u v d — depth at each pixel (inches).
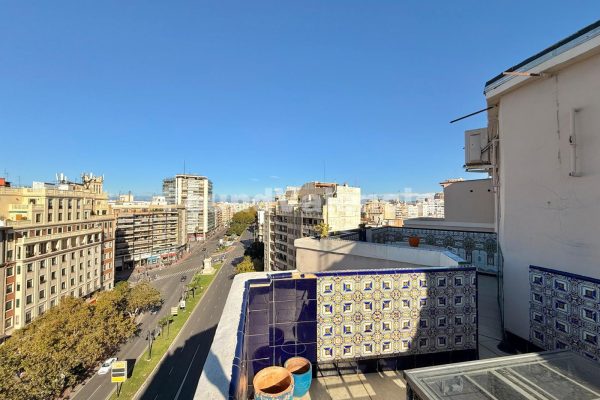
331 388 149.2
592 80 155.2
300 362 146.8
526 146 197.8
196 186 4239.7
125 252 2495.1
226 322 122.0
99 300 1199.6
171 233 2947.8
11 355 664.4
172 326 1342.3
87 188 1753.2
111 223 1760.6
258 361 148.6
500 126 224.7
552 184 178.7
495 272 317.1
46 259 1215.6
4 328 1026.1
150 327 1343.5
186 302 1685.5
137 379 915.4
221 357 94.7
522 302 197.6
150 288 1517.0
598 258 152.3
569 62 163.2
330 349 158.2
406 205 4013.3
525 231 198.4
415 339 167.5
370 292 163.9
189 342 1189.1
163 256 2827.3
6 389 608.4
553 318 173.6
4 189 1191.6
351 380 155.5
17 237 1091.3
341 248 310.2
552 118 178.2
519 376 95.3
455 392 87.1
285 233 1673.2
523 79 191.0
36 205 1214.9
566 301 166.1
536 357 104.3
